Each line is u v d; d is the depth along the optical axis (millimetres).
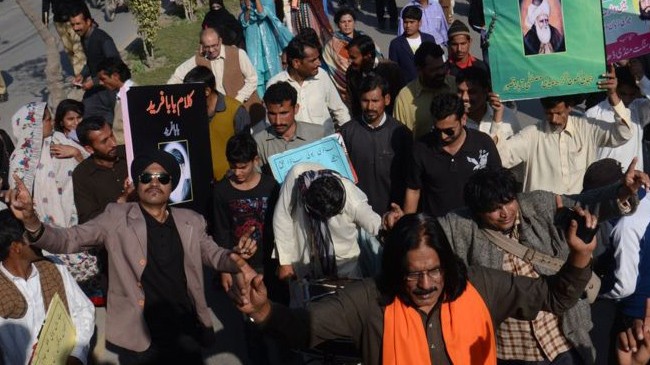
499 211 4543
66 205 6895
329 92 7926
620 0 7676
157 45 17297
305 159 6469
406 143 6738
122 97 6090
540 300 3707
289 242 5820
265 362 6391
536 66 6219
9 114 14023
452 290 3621
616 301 5234
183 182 6367
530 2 6184
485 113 6836
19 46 19062
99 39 10461
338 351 4707
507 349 4742
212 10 11500
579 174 6273
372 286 3693
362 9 19828
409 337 3611
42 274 5035
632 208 4461
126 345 5258
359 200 5555
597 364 6320
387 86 6719
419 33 9875
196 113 6344
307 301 5305
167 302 5246
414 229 3516
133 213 5188
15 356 4941
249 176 6398
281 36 11203
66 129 7527
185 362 5398
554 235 4645
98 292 7133
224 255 5164
